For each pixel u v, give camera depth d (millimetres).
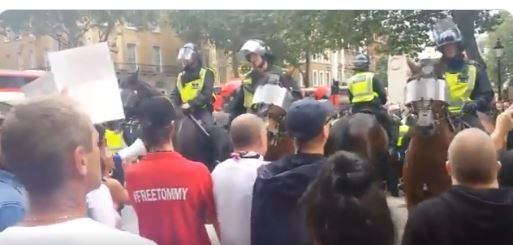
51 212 1604
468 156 2475
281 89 5340
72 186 1632
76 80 2908
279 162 3117
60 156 1597
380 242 1971
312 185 2117
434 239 2432
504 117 3713
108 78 2943
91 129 1690
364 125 4551
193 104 6168
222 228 3506
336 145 4367
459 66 5305
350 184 2010
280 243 2926
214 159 6000
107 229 1604
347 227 1966
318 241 2033
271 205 2982
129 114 5711
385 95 6098
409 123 5008
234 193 3447
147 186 3330
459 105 5219
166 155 3387
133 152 4664
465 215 2391
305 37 8641
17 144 1590
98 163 1704
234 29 7156
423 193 4375
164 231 3307
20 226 1586
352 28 8312
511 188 2486
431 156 4352
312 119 3061
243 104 6594
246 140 3602
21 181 1607
